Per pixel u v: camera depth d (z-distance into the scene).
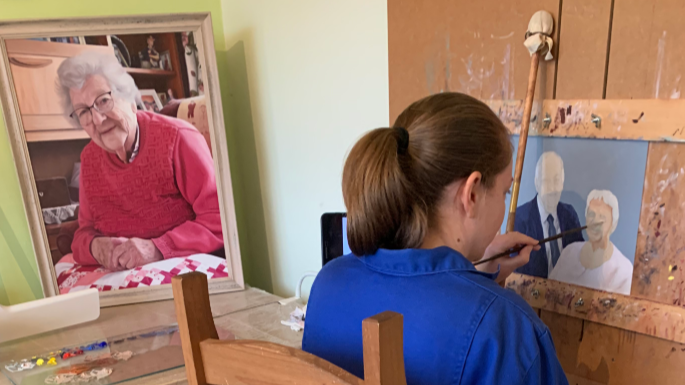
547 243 0.86
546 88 0.81
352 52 1.17
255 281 1.78
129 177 1.38
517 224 0.90
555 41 0.78
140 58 1.33
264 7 1.40
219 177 1.42
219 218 1.45
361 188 0.54
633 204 0.74
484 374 0.48
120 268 1.43
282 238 1.59
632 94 0.71
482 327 0.48
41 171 1.35
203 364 0.56
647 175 0.72
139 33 1.32
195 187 1.42
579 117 0.77
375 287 0.56
